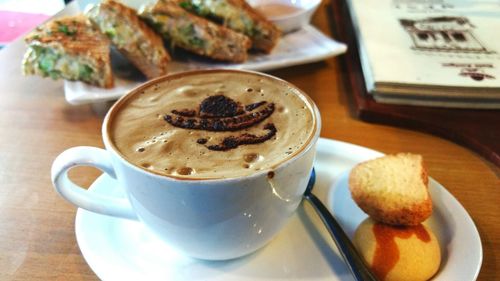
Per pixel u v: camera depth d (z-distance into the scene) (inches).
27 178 9.7
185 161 6.6
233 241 6.8
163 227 6.8
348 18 17.8
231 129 7.2
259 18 14.3
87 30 13.1
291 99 8.0
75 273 7.5
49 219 8.6
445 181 9.4
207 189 5.9
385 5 16.4
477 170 9.8
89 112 12.1
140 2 15.3
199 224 6.4
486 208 8.7
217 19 14.6
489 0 16.9
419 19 15.3
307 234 7.9
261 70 13.6
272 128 7.2
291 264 7.3
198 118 7.5
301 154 6.4
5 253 7.9
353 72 13.7
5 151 10.6
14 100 12.7
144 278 6.9
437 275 6.8
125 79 13.1
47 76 12.6
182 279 6.9
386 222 7.4
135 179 6.2
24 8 29.0
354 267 6.8
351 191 8.1
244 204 6.2
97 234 7.6
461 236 7.3
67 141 10.9
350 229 8.1
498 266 7.4
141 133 7.1
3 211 8.8
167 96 8.1
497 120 11.2
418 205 7.2
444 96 11.6
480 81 11.5
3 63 14.6
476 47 13.5
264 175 6.0
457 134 10.7
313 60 14.0
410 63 12.5
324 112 12.0
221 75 8.7
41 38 12.4
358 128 11.4
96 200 7.4
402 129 11.4
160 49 13.0
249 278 7.0
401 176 7.9
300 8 16.3
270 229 7.1
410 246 6.9
